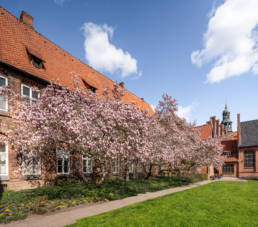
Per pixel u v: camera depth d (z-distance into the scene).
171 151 14.71
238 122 33.44
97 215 6.50
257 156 30.30
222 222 5.86
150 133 13.52
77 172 14.70
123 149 9.53
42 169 12.18
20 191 10.04
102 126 9.67
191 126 24.31
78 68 19.00
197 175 26.28
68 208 7.63
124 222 5.68
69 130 8.59
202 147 19.45
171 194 10.84
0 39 12.16
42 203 7.77
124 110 10.70
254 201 9.16
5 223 5.85
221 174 32.50
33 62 13.59
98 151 9.80
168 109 19.77
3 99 10.66
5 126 10.47
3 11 14.08
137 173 22.19
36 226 5.58
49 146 10.17
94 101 11.34
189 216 6.40
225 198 9.78
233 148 33.78
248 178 30.00
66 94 10.71
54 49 17.45
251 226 5.57
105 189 11.23
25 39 14.49
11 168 10.58
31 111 9.37
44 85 13.48
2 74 10.99
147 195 10.95
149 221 5.81
